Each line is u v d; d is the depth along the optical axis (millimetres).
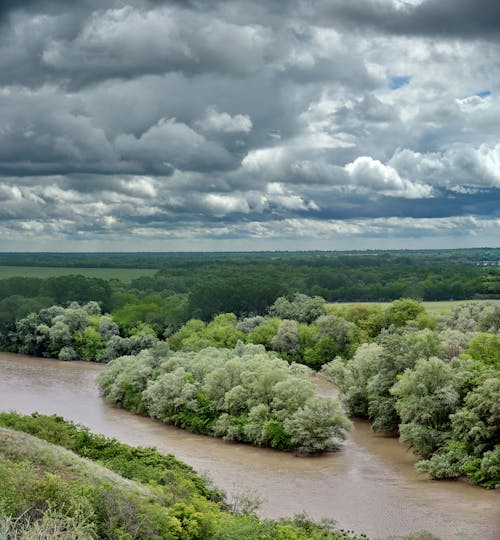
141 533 33125
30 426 58000
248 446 82000
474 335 110875
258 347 114375
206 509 41500
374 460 74938
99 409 101812
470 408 70188
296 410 81688
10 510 30672
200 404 90250
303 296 191000
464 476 67062
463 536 49188
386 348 88812
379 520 54438
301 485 65000
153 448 59719
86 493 34031
